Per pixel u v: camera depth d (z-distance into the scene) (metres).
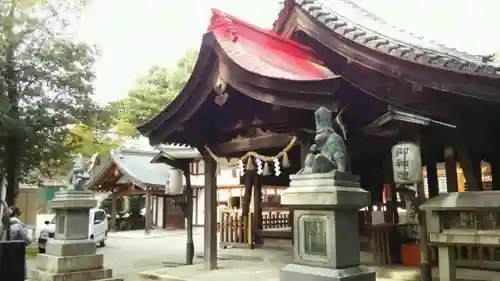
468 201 5.16
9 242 6.31
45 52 14.23
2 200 7.77
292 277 5.14
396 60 8.10
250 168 9.42
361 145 9.29
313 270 5.00
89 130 16.78
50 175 16.94
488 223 5.06
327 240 5.00
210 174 10.08
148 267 12.31
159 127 9.58
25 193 28.45
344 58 9.97
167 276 9.28
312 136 7.92
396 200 11.69
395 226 10.30
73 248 9.54
